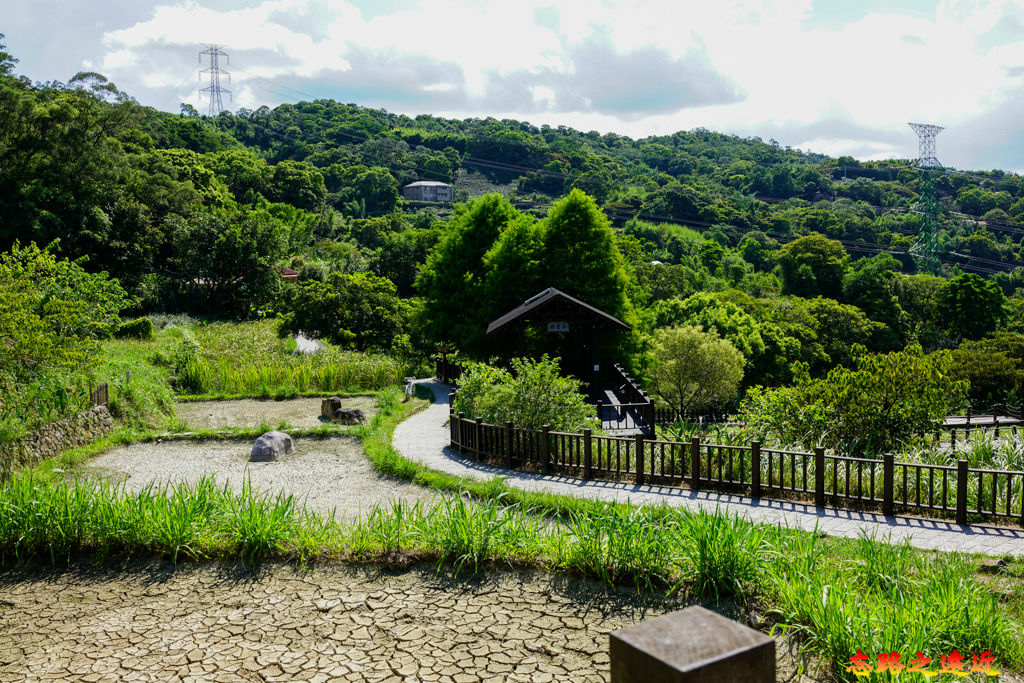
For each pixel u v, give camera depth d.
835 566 6.80
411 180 167.38
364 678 5.16
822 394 14.41
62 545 7.90
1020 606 6.20
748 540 6.54
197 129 127.50
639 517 7.06
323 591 6.84
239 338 34.59
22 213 47.12
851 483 11.31
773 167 176.88
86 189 51.12
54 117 50.44
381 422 18.81
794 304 68.12
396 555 7.51
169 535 7.70
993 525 9.19
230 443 16.62
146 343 31.09
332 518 8.52
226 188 98.50
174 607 6.57
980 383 40.03
